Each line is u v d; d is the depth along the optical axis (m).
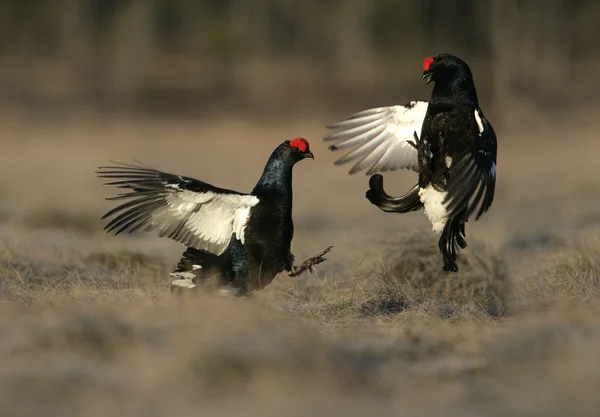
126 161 66.62
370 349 17.06
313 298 23.61
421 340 17.75
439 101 19.53
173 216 20.42
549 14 130.25
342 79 120.44
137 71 124.38
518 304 21.98
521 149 73.44
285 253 20.81
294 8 141.00
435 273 24.38
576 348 15.98
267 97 111.00
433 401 14.05
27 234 33.50
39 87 113.12
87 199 46.72
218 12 143.62
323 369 14.72
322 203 48.38
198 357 14.59
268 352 14.84
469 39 136.38
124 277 24.81
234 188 51.84
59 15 135.62
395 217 37.56
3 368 14.84
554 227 35.88
